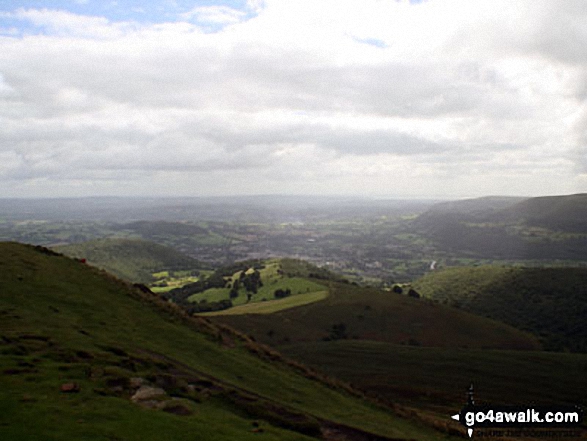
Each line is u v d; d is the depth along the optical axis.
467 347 91.00
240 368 26.19
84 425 12.83
